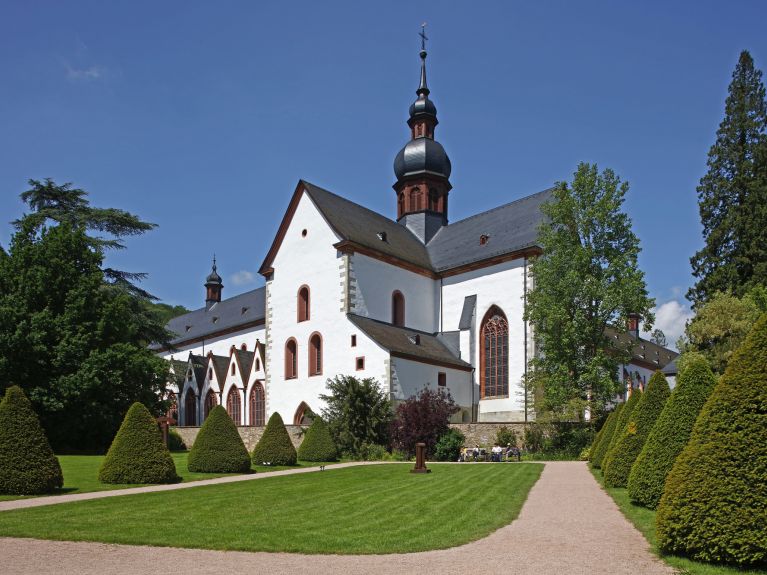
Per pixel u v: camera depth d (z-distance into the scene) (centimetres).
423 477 2595
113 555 1250
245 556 1228
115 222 5378
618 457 2141
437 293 5541
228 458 2905
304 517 1636
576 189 4238
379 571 1102
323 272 5066
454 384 4900
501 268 5062
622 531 1430
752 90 4944
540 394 4344
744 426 1172
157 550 1290
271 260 5500
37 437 2228
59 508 1827
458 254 5538
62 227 4572
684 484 1197
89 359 4200
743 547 1108
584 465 3206
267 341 5416
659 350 9394
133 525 1543
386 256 5197
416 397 4225
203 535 1412
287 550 1267
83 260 4638
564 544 1302
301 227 5316
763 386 1184
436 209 6225
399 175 6281
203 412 6969
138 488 2336
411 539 1346
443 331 5400
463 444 4044
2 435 2177
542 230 4306
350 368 4688
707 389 1644
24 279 4300
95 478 2628
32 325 4144
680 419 1641
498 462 3494
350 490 2197
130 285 5434
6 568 1159
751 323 4056
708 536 1141
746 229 4544
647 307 4028
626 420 2466
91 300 4428
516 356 4816
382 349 4484
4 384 4066
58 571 1134
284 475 2803
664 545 1202
